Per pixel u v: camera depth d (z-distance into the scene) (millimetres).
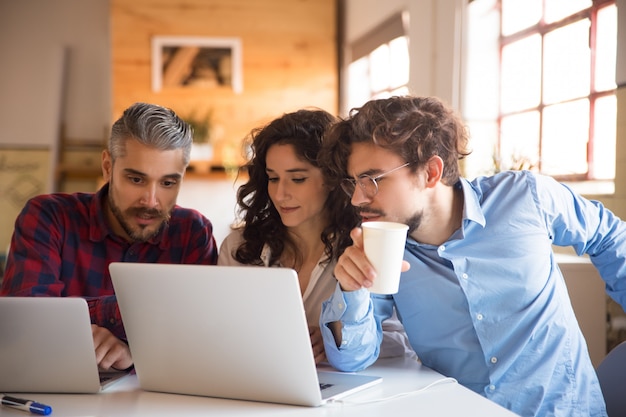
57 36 5855
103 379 1515
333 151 1602
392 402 1347
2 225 5750
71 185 5840
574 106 3174
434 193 1612
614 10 2902
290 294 1284
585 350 1694
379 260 1331
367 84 5488
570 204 1755
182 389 1423
